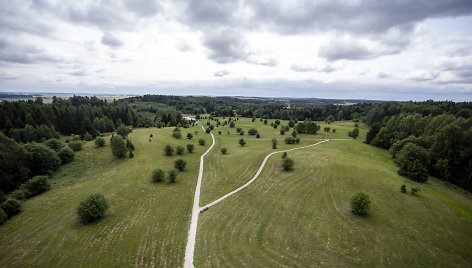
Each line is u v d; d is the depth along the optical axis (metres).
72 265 23.02
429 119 79.19
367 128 130.88
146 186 45.25
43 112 105.69
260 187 44.03
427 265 22.88
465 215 33.09
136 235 28.22
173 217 33.09
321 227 29.50
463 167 50.25
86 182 48.25
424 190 41.56
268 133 121.94
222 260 23.62
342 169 51.34
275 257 23.95
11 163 47.03
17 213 34.53
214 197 40.34
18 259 24.03
